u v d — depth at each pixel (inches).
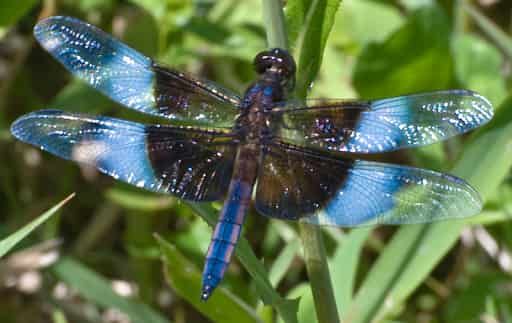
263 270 26.4
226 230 26.5
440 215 26.2
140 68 27.3
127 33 30.4
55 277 29.3
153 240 30.1
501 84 30.4
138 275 30.3
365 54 30.2
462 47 30.5
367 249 30.3
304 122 26.9
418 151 30.0
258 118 26.9
